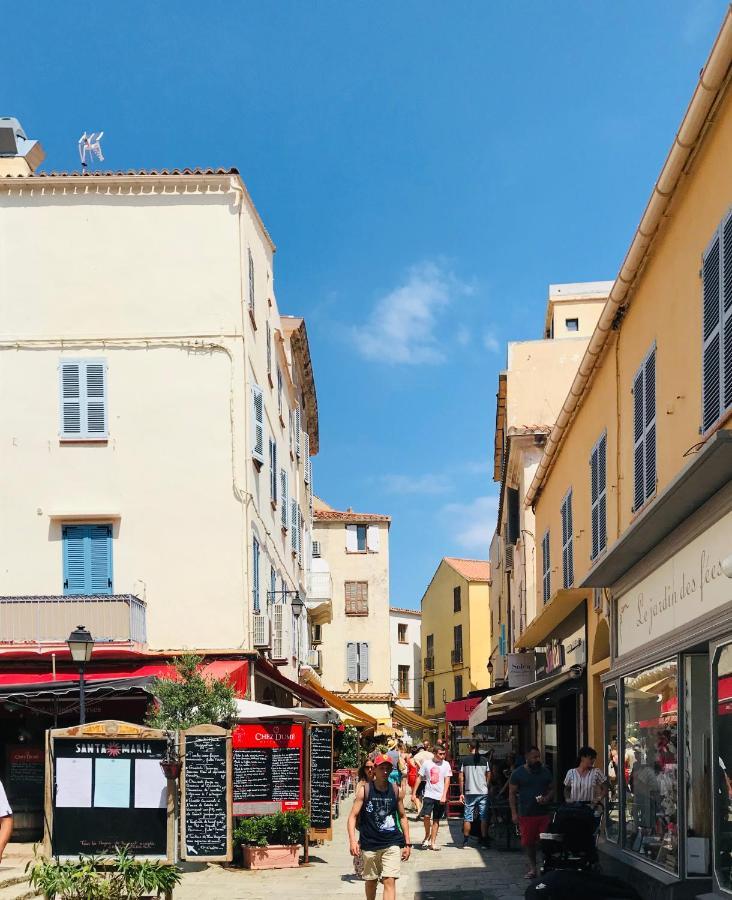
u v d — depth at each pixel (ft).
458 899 41.27
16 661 67.56
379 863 33.32
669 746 35.22
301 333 105.29
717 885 28.91
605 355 50.52
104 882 30.19
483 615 202.59
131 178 74.18
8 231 74.28
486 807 61.87
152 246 74.18
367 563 178.19
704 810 32.71
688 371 34.53
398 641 230.07
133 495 71.82
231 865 52.06
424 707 230.27
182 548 71.31
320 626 174.60
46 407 72.59
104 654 67.10
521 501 89.97
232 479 72.08
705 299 31.65
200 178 74.28
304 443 121.39
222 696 53.36
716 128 30.71
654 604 38.58
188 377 72.95
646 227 37.93
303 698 94.68
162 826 36.24
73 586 70.90
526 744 97.86
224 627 70.44
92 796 36.42
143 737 36.70
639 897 31.45
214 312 73.67
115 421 72.49
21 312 73.46
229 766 46.44
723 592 29.40
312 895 42.09
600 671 52.70
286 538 97.81
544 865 35.99
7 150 86.79
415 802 82.74
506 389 100.78
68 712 66.08
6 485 71.82
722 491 28.99
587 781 44.57
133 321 73.46
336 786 86.74
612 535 48.73
